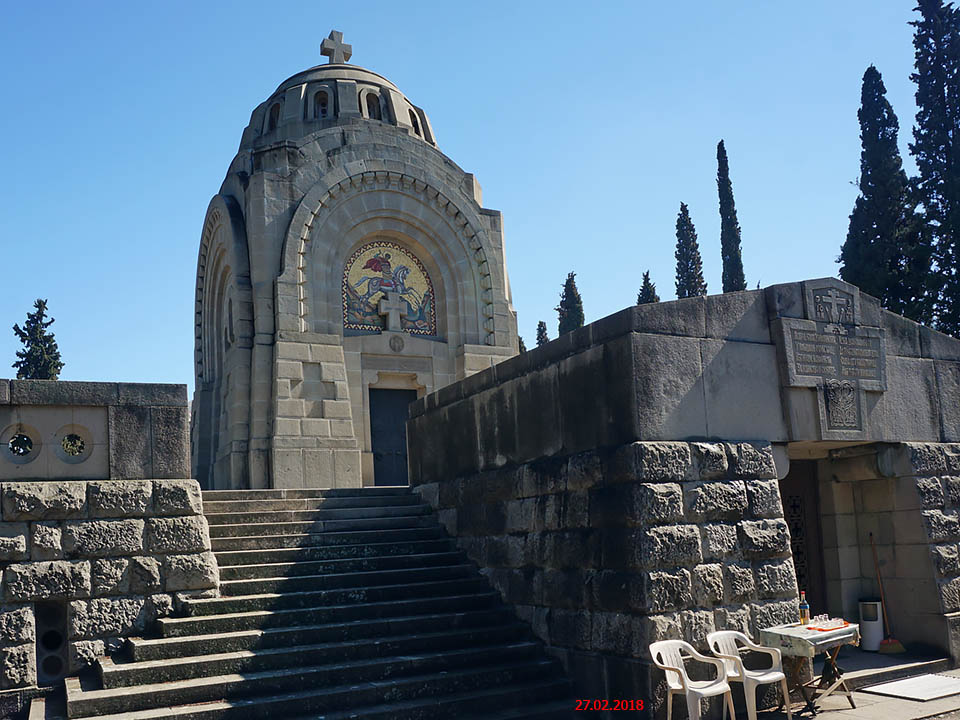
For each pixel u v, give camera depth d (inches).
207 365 992.2
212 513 553.9
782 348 474.9
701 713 398.9
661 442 420.2
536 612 476.4
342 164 909.8
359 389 880.9
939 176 1138.7
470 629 476.1
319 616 464.1
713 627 411.5
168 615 446.6
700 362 444.8
